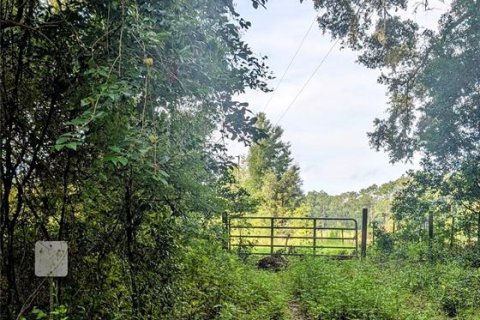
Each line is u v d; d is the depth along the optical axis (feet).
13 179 8.67
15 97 8.11
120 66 7.13
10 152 8.19
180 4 8.30
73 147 5.97
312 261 29.68
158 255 11.10
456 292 22.63
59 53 7.95
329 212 149.79
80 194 9.25
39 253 8.10
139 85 7.57
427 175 39.04
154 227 11.00
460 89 34.06
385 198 106.22
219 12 10.18
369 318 18.51
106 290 10.23
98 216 9.99
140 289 10.62
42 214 9.15
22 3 7.72
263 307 18.29
